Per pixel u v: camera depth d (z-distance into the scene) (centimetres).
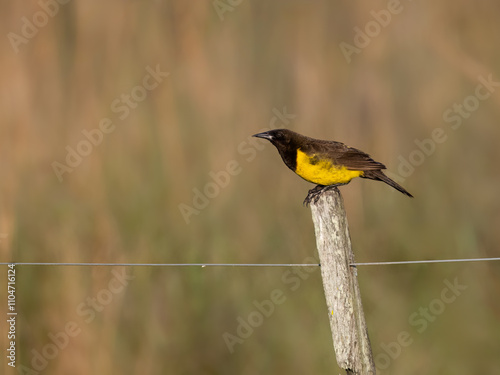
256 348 1052
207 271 1093
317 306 1071
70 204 1131
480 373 1045
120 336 1056
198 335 1057
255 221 1146
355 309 690
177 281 1085
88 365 1037
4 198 1122
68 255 1083
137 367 1041
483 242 1162
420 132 1293
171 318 1067
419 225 1173
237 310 1067
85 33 1282
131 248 1102
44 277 1073
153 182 1162
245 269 1099
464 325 1077
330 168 893
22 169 1156
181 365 1044
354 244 1151
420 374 1046
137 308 1070
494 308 1094
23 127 1194
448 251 1150
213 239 1121
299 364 1030
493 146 1273
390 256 1139
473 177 1239
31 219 1117
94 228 1109
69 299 1059
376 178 908
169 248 1110
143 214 1127
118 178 1157
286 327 1056
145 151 1197
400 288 1115
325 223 690
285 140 909
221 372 1039
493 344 1062
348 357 686
